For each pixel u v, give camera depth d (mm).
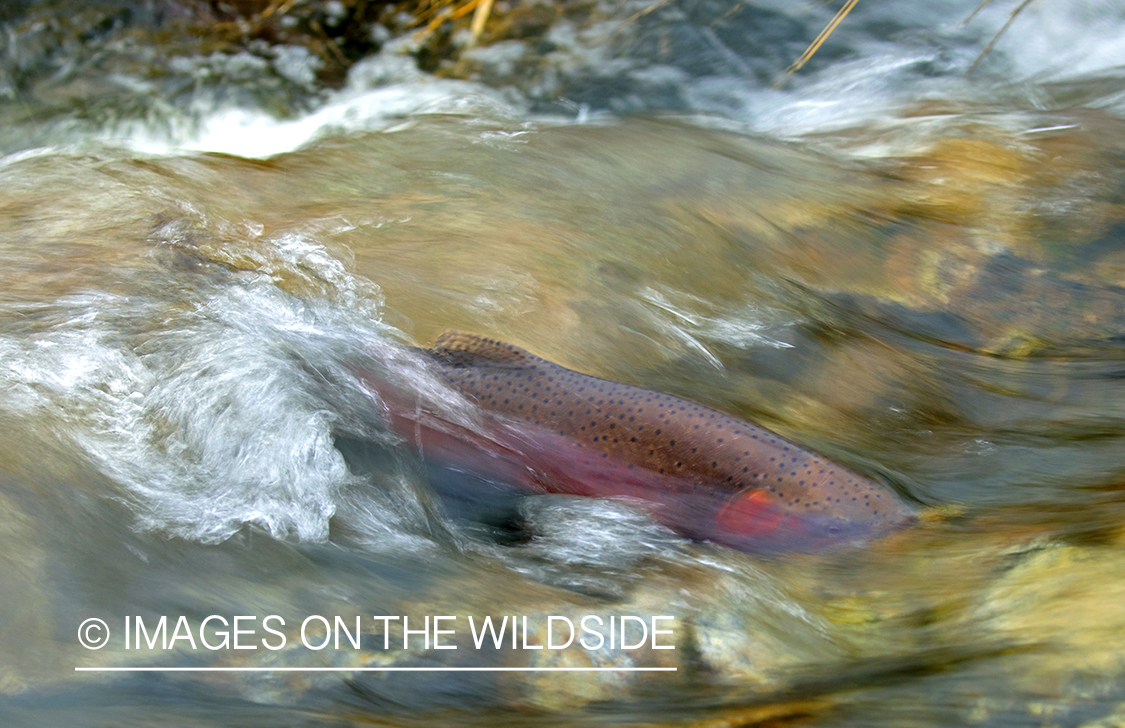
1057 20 10000
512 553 3244
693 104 9828
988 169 6410
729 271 5445
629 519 3449
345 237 5336
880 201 6105
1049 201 5957
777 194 6129
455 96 8672
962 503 3604
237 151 8844
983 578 2758
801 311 5207
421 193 6000
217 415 3592
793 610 2826
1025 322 5277
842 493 3326
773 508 3318
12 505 2924
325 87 10117
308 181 6145
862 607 2826
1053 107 8016
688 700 2424
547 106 9875
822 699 2311
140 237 5051
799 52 10398
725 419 3533
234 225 5371
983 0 10664
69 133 9000
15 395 3457
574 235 5512
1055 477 3781
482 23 10578
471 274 5039
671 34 10750
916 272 5488
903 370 4859
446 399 3785
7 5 10242
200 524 3121
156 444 3477
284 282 4766
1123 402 4555
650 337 4840
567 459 3615
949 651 2420
